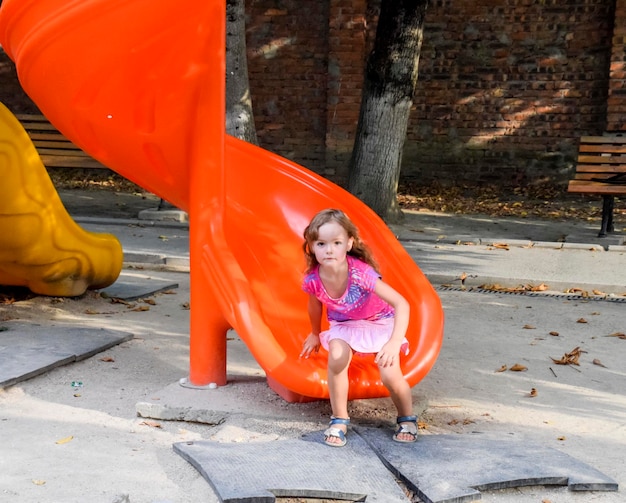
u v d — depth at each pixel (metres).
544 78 14.55
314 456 3.53
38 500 3.11
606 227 10.62
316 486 3.23
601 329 6.38
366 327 3.84
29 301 6.56
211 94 4.24
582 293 7.58
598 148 10.89
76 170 15.83
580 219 12.20
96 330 5.78
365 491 3.22
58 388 4.61
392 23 10.72
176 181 4.68
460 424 4.21
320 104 15.15
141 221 10.83
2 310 6.25
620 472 3.61
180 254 8.68
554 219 12.17
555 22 14.37
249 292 4.10
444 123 15.00
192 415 4.11
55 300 6.66
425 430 4.09
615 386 4.96
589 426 4.25
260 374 4.95
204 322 4.41
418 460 3.52
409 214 12.21
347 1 14.43
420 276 4.61
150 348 5.51
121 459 3.58
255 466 3.41
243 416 4.06
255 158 5.39
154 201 13.05
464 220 11.87
